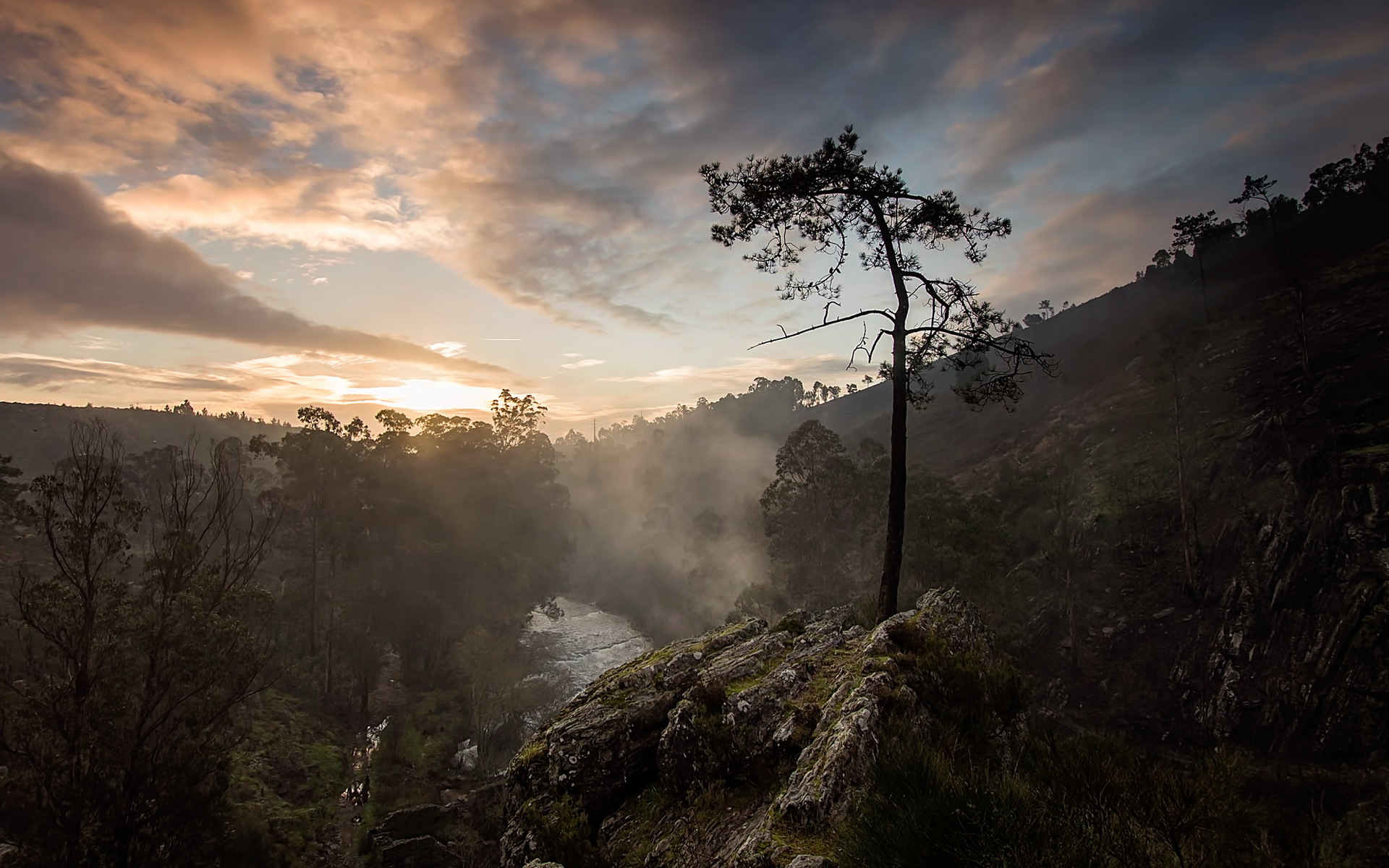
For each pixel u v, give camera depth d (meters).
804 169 18.59
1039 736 6.42
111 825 19.86
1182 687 39.78
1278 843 4.96
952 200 18.31
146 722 22.31
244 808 29.53
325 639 53.56
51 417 151.50
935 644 8.97
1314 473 42.97
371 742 44.56
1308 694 34.56
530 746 11.97
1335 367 53.91
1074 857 4.30
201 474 28.20
